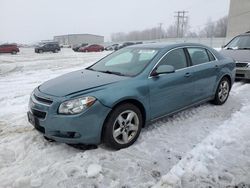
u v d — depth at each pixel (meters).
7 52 33.62
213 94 5.36
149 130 4.21
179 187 2.79
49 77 10.41
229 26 41.28
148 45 4.74
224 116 4.89
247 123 4.49
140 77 3.82
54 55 28.67
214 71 5.22
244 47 8.79
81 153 3.46
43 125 3.39
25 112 5.41
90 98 3.28
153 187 2.80
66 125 3.23
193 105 4.88
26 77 10.46
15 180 2.90
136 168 3.15
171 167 3.17
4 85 8.63
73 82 3.74
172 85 4.19
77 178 2.95
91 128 3.29
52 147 3.65
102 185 2.84
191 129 4.27
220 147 3.64
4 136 4.09
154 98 3.94
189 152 3.51
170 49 4.42
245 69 7.83
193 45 4.94
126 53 4.73
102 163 3.24
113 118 3.44
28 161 3.31
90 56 25.47
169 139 3.91
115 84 3.57
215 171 3.07
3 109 5.67
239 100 6.04
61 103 3.26
